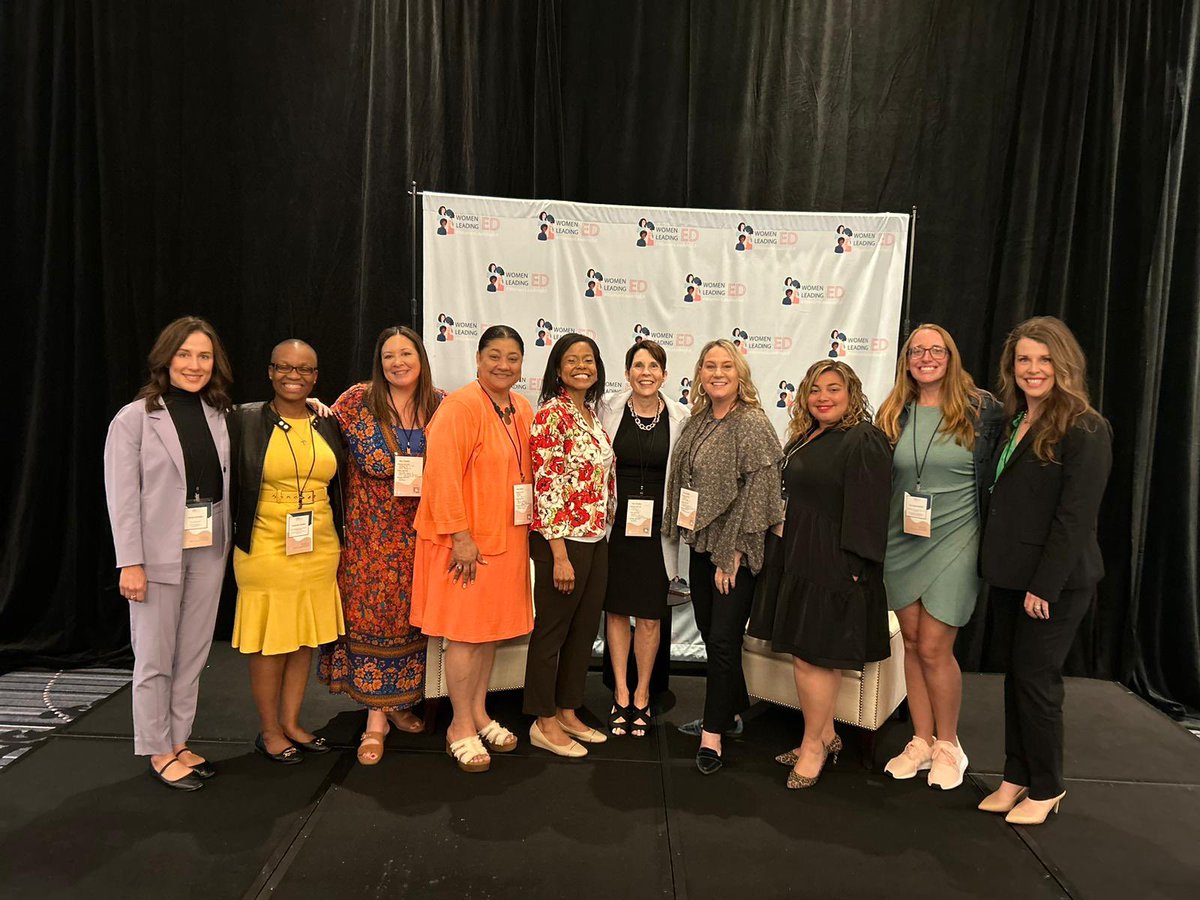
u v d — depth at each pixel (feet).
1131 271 11.98
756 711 10.52
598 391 8.99
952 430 8.04
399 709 9.48
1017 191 11.94
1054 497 7.32
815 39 12.07
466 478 8.22
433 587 8.26
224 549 8.11
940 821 7.79
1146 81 11.80
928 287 12.32
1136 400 11.90
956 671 8.45
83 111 11.66
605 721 10.05
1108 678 12.25
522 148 12.13
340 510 8.57
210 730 9.39
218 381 8.02
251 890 6.41
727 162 12.16
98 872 6.61
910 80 12.09
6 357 12.12
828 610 7.95
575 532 8.45
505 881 6.61
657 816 7.71
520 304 11.81
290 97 12.04
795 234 11.85
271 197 12.14
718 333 11.98
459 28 11.93
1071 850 7.37
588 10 11.94
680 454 9.03
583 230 11.77
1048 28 11.71
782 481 8.61
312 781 8.22
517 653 9.64
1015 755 7.92
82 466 11.92
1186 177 11.85
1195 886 6.88
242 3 11.89
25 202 11.94
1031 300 12.05
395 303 12.22
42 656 11.78
